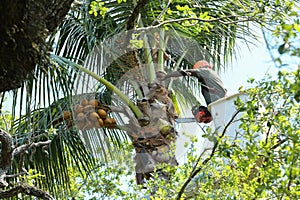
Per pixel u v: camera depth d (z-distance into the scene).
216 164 8.62
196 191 8.81
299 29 5.98
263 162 7.98
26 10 5.87
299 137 7.24
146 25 12.02
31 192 7.81
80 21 12.24
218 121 9.92
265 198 7.82
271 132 8.12
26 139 11.67
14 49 5.86
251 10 12.21
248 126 7.86
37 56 6.07
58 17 6.35
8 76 5.94
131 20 10.33
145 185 9.97
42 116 11.88
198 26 11.06
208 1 12.60
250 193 7.88
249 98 8.22
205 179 8.58
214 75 10.40
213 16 12.67
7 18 5.73
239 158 7.83
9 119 12.09
